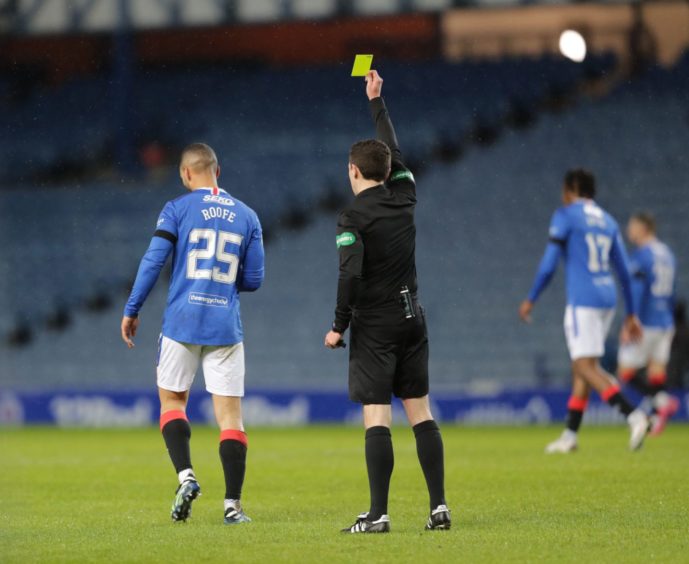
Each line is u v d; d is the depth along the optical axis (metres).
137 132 102.00
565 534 22.91
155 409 72.94
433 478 23.69
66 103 105.25
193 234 25.81
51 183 101.94
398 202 23.72
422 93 99.19
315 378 83.69
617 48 97.06
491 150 95.38
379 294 23.33
